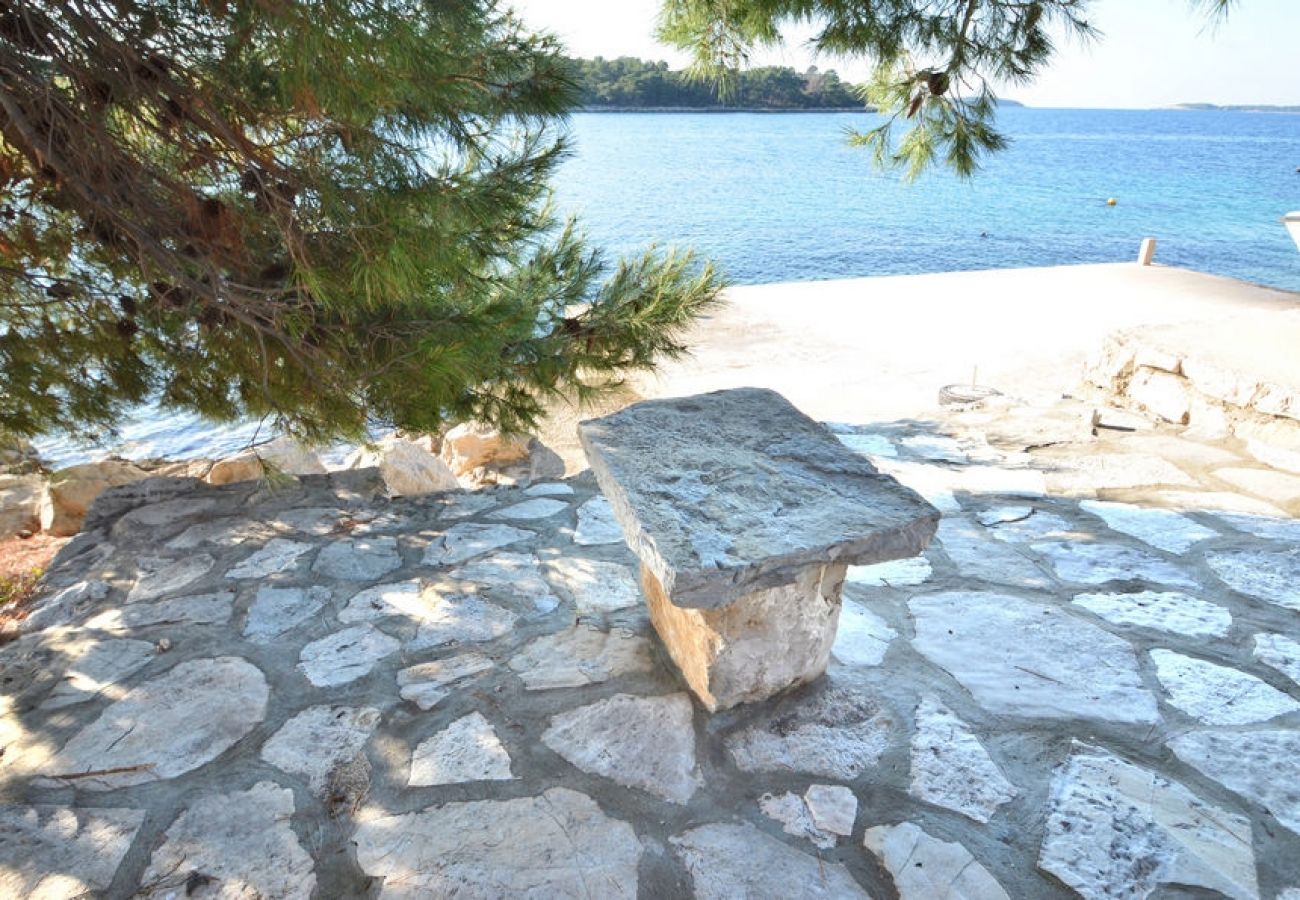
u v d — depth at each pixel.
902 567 2.98
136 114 2.51
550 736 2.07
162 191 2.81
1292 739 2.05
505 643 2.51
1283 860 1.69
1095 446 4.37
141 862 1.72
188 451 8.21
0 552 4.49
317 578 2.96
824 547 1.74
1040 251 30.16
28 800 1.90
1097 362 5.69
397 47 1.99
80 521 4.98
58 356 3.34
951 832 1.76
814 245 31.53
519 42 2.79
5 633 2.63
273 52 2.18
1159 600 2.74
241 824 1.82
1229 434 4.56
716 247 30.44
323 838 1.78
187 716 2.19
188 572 3.03
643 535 1.79
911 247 31.23
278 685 2.33
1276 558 3.03
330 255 2.65
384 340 3.30
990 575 2.93
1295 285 22.42
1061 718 2.13
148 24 2.32
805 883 1.64
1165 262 26.92
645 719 2.11
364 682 2.33
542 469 6.89
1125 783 1.90
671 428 2.38
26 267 3.25
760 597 2.00
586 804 1.85
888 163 4.51
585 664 2.37
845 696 2.20
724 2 4.03
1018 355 10.91
